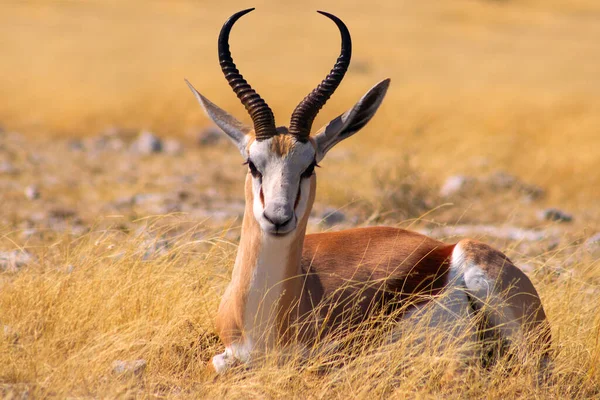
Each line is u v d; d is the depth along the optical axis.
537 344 21.11
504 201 49.41
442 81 117.00
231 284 20.67
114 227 34.59
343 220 38.19
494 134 71.62
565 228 41.72
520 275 21.77
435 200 45.75
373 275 21.78
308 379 19.80
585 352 22.02
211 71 97.62
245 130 20.45
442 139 69.12
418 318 21.22
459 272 21.64
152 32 161.62
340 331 20.70
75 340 21.03
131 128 73.00
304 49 152.88
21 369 18.91
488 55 170.00
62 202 42.03
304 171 19.25
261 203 18.84
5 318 22.25
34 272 25.39
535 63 159.12
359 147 66.94
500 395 19.91
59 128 71.94
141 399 18.22
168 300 23.38
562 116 77.69
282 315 19.55
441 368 20.33
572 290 25.31
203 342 22.25
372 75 125.25
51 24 160.62
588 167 59.19
